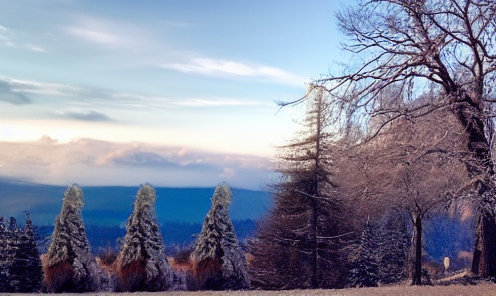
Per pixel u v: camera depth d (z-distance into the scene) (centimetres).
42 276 2267
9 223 2309
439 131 1880
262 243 3416
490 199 1759
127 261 2308
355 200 2236
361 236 3328
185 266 2853
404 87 1958
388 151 1961
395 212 2416
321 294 1512
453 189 1836
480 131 1848
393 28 1900
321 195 3241
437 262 3697
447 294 1473
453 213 1983
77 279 2247
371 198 2077
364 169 2017
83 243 2319
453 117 1894
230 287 2538
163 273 2339
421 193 1948
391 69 1930
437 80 1920
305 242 3294
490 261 1989
